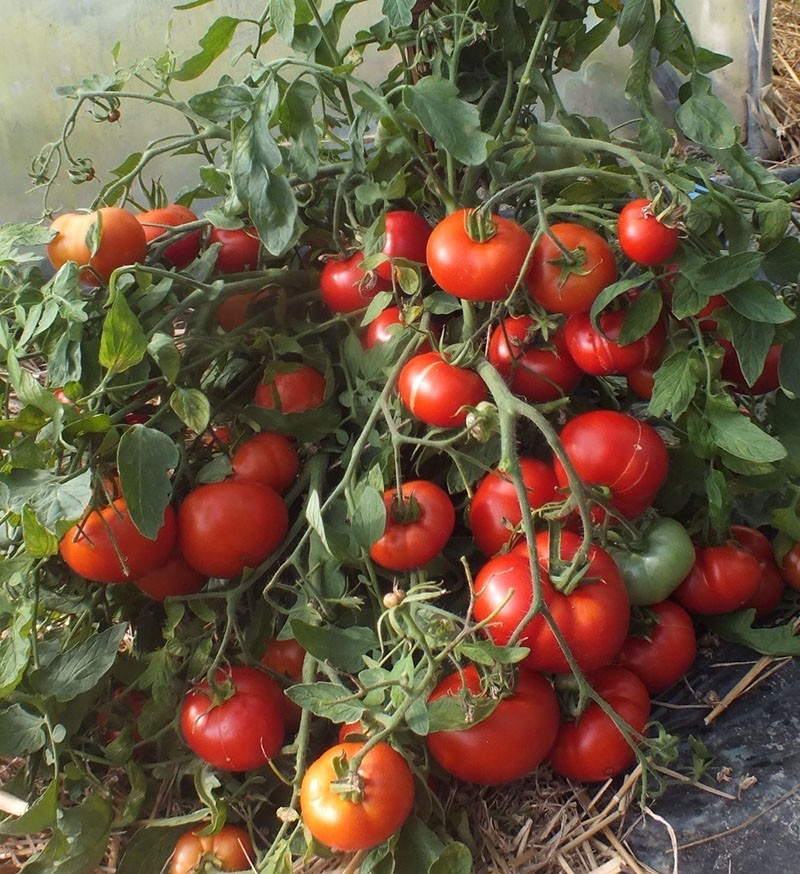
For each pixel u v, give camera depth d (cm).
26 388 76
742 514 110
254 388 108
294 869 81
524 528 72
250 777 85
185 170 185
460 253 80
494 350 91
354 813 68
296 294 113
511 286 81
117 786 93
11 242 90
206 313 100
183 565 92
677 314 81
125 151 179
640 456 83
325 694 74
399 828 73
